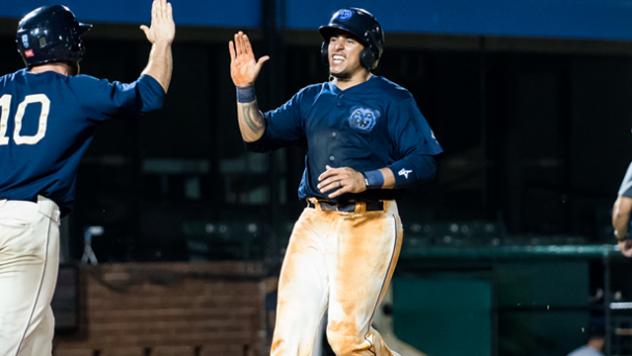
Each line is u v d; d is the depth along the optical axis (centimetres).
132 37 2834
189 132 2889
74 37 1595
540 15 2988
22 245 1534
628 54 3041
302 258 1633
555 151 3036
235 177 2902
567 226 3027
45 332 1605
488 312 2945
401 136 1598
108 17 2762
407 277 2916
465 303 2938
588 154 3047
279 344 1605
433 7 2925
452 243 2952
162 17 1572
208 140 2895
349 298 1593
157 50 1563
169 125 2880
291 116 1650
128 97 1543
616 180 3044
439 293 2925
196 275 2861
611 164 3044
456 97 2991
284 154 2909
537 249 2988
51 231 1553
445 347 2917
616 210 2291
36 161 1535
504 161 3003
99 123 1573
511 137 3006
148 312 2834
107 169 2850
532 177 3023
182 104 2886
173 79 2873
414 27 2916
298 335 1600
